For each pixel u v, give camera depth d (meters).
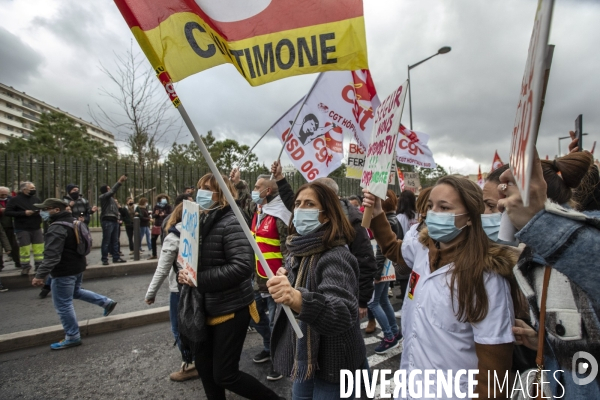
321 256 1.86
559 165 1.22
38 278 3.78
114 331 4.65
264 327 3.74
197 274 2.35
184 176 11.16
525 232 1.01
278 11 1.94
